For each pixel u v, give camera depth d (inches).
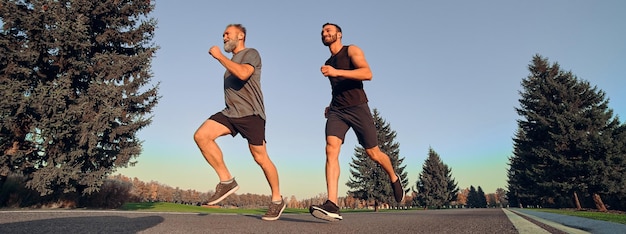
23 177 370.6
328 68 129.3
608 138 776.9
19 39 381.1
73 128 365.4
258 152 136.6
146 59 448.8
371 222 135.1
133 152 416.8
